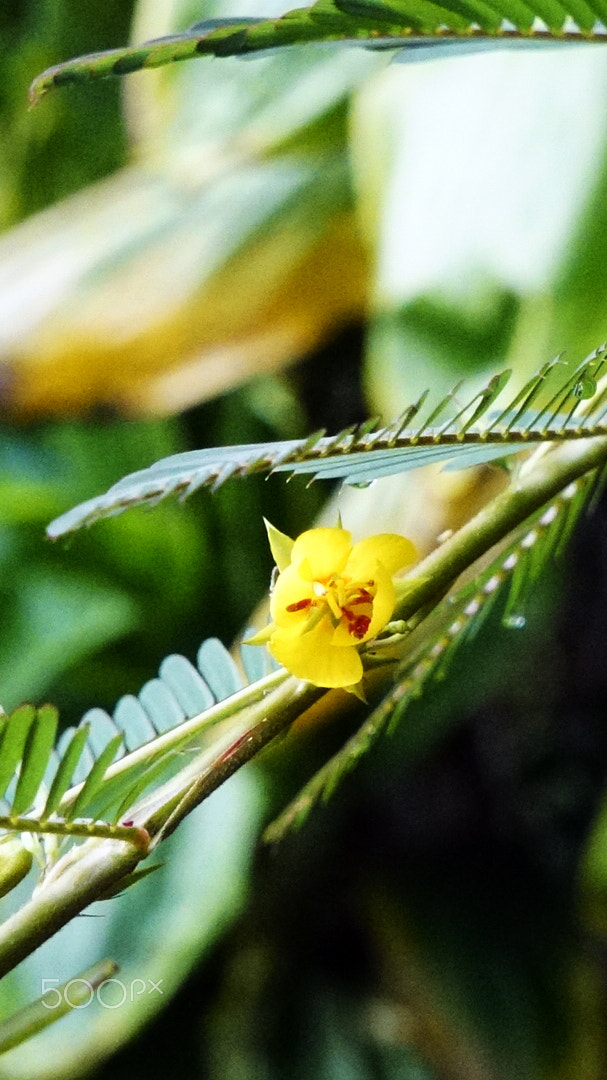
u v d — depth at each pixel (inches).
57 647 21.0
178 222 20.2
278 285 19.3
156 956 18.0
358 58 18.2
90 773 6.6
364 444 6.7
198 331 19.4
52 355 19.4
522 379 12.9
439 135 14.7
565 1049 19.8
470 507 14.0
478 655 18.0
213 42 6.7
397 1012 21.1
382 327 14.7
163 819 6.8
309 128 19.1
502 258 13.4
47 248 21.2
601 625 20.3
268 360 19.8
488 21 7.0
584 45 7.2
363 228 16.9
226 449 6.8
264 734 6.8
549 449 7.2
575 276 12.8
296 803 7.6
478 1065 19.8
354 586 6.9
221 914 18.3
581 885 17.9
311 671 6.8
